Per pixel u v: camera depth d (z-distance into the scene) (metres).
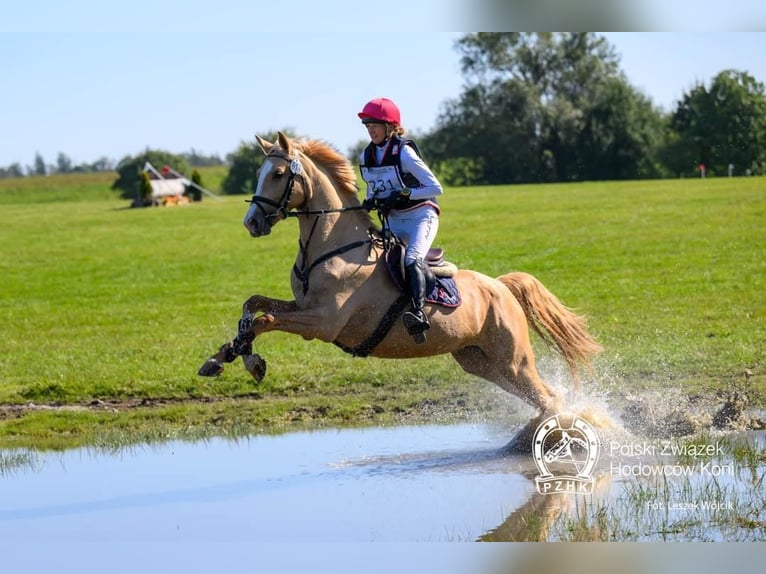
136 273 26.97
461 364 9.95
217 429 11.49
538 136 71.50
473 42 73.19
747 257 22.45
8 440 11.40
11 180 88.06
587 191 42.72
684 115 64.12
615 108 68.12
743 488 8.40
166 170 58.97
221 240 33.25
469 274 9.67
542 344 14.71
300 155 8.85
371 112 8.73
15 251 33.53
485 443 10.38
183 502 8.67
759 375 12.40
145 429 11.59
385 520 7.93
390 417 11.65
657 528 7.46
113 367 14.54
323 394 12.72
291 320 8.53
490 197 42.72
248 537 7.71
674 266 22.00
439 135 73.94
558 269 22.89
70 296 23.69
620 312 17.23
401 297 8.91
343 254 8.80
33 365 15.14
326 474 9.38
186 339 16.84
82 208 54.00
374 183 8.95
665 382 12.30
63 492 9.12
